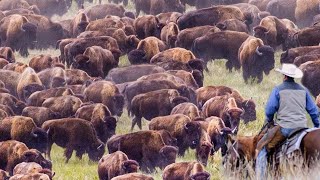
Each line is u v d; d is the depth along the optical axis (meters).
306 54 107.56
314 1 141.75
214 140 76.56
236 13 131.50
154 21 130.88
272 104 44.31
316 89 96.31
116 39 124.06
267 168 44.44
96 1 177.75
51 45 141.00
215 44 113.25
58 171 76.00
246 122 88.38
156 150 74.44
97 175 73.69
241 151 47.50
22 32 133.25
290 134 43.53
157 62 110.50
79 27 137.88
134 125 91.88
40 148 82.81
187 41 120.62
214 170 69.62
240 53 108.88
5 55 122.19
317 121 44.53
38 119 88.19
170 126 78.81
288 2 145.50
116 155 69.12
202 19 132.00
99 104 87.69
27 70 104.62
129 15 152.88
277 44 124.31
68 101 91.31
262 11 151.50
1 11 150.62
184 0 159.25
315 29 118.88
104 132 86.44
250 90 102.38
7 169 77.06
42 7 168.00
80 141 82.25
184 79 100.19
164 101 89.31
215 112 85.94
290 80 44.41
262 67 106.75
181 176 63.53
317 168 41.81
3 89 99.00
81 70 106.56
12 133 83.06
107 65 112.88
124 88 98.19
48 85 106.88
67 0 172.50
